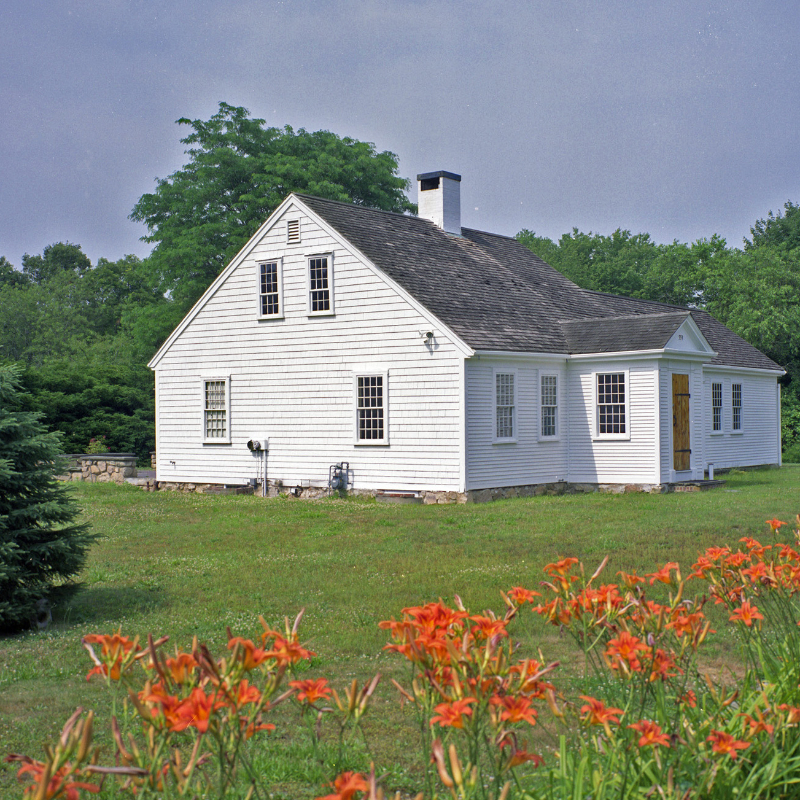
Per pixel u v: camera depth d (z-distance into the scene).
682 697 4.32
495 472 22.55
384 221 26.66
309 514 20.03
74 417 38.72
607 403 24.61
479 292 25.41
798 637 5.37
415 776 5.66
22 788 5.54
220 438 26.56
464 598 10.60
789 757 4.12
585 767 3.72
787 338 45.69
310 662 8.17
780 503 20.12
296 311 24.92
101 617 10.31
